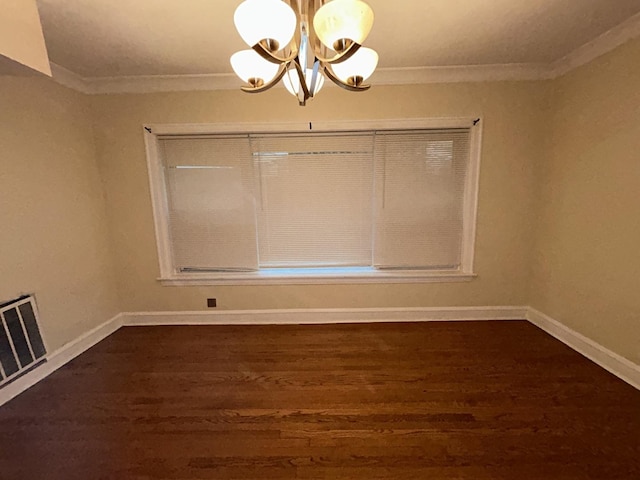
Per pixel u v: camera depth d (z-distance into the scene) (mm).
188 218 3156
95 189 2965
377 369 2467
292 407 2076
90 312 2900
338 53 1161
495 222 3070
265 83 1505
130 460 1702
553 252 2879
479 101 2865
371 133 2959
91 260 2910
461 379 2322
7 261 2199
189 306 3277
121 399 2178
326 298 3260
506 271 3166
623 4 1795
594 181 2434
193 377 2412
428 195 3066
